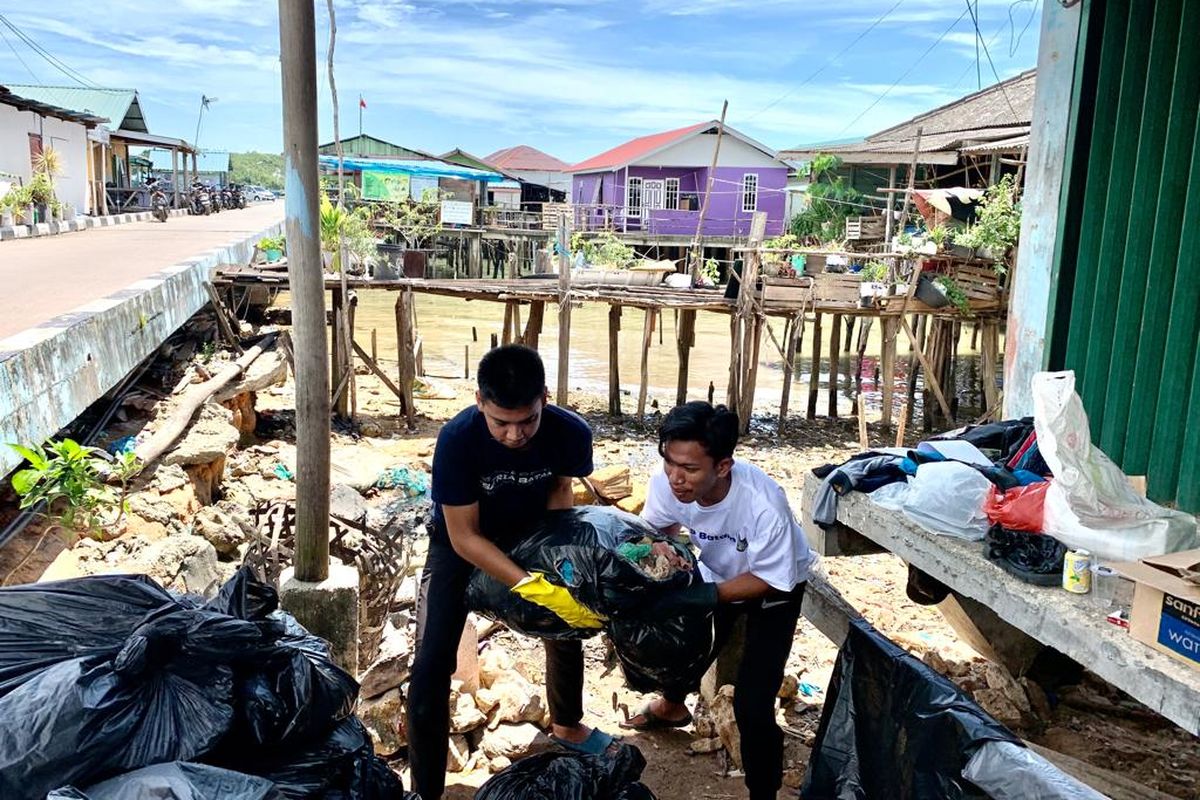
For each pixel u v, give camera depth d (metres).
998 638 4.34
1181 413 4.32
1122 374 4.62
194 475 7.05
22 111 21.88
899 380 17.39
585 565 3.01
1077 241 4.98
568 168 44.81
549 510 3.32
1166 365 4.35
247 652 2.23
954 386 14.34
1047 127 5.14
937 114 27.28
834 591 3.93
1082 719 4.30
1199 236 4.18
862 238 19.70
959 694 2.73
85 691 1.99
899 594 6.04
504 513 3.22
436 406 13.11
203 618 2.21
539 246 32.72
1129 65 4.55
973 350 20.50
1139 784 3.35
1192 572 2.91
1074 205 4.95
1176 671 2.76
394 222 29.50
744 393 12.70
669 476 3.12
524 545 3.14
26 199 18.59
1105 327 4.74
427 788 3.29
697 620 3.09
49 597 2.31
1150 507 3.43
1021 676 4.40
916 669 2.86
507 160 52.19
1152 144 4.44
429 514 7.62
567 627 3.13
